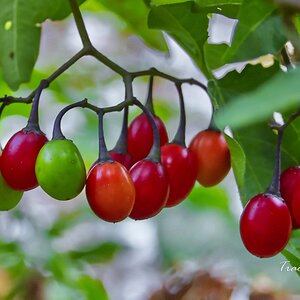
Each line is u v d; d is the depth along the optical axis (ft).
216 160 0.62
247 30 0.55
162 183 0.57
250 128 0.61
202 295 1.11
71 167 0.54
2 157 0.57
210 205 1.17
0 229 1.02
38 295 0.96
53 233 1.06
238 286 1.11
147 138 0.62
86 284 0.94
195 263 1.17
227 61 0.55
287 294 1.09
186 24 0.61
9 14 0.69
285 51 0.59
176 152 0.61
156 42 0.81
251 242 0.56
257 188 0.61
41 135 0.57
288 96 0.36
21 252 0.96
